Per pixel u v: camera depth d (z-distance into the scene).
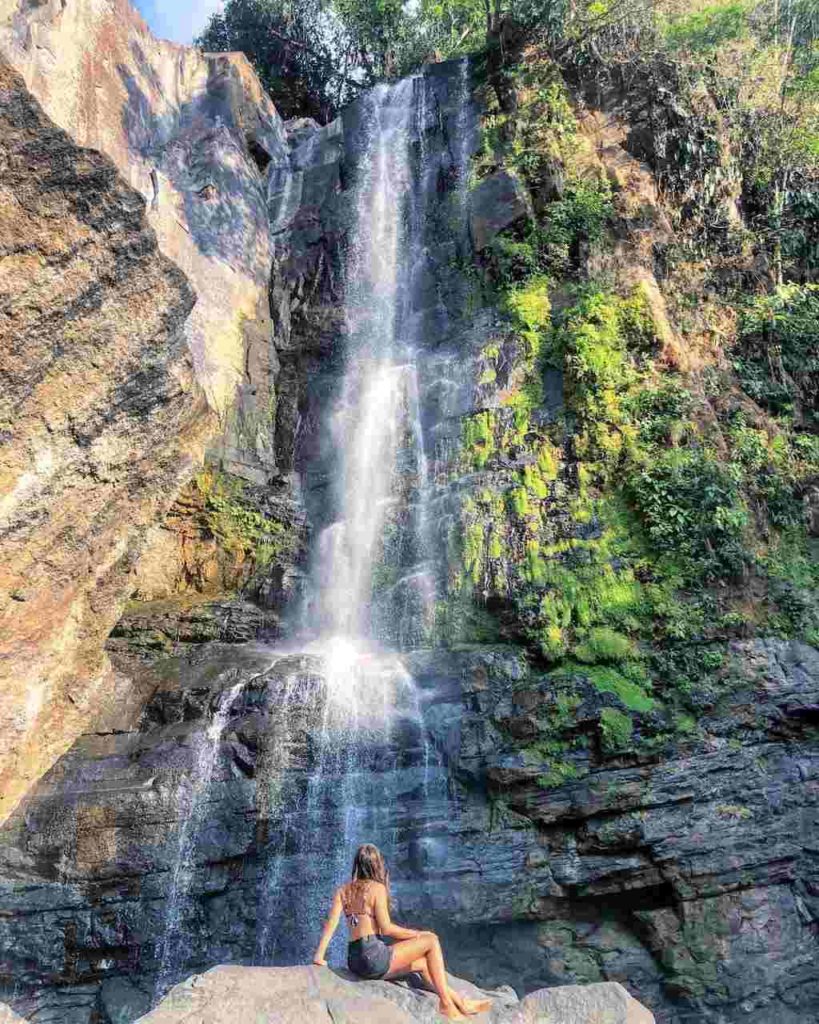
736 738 11.72
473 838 11.02
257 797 10.98
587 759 11.36
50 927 9.97
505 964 10.77
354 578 15.41
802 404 17.00
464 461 15.38
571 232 17.66
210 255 19.81
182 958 10.22
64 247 9.85
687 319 16.84
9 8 15.28
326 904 10.77
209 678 12.59
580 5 20.11
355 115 24.23
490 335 16.84
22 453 10.13
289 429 19.20
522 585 13.27
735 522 13.19
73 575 11.42
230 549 16.58
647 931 10.84
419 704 12.10
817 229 19.30
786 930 10.91
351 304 20.59
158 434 11.89
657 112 18.89
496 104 20.55
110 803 10.56
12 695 10.77
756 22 22.56
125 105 18.88
